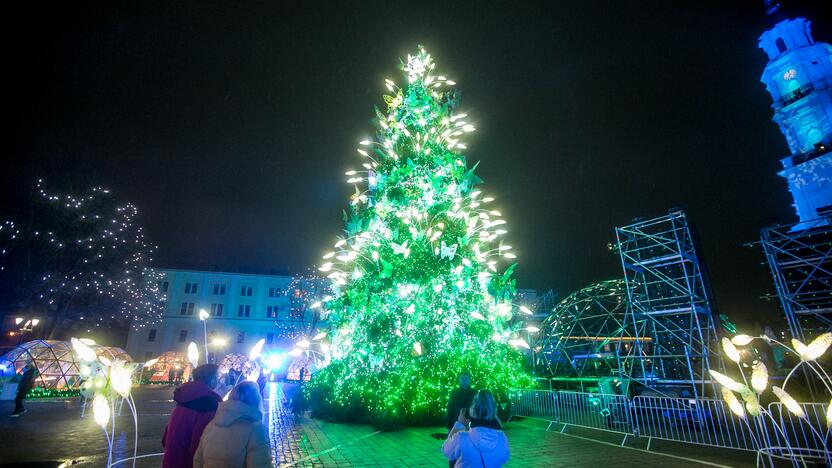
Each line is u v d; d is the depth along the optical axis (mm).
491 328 13656
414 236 13633
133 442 10359
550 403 13164
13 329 36281
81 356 4605
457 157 15875
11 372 24062
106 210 31828
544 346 23406
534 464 8016
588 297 22000
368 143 15875
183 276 57500
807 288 15938
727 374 12688
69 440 10609
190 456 4395
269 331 58500
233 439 3689
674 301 14141
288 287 59562
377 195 15391
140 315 39531
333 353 15133
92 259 31234
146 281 39312
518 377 14609
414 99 15812
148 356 53281
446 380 12219
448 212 13953
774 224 15812
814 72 30859
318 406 13945
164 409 17719
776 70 32406
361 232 14820
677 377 14656
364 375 13031
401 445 9648
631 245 15078
